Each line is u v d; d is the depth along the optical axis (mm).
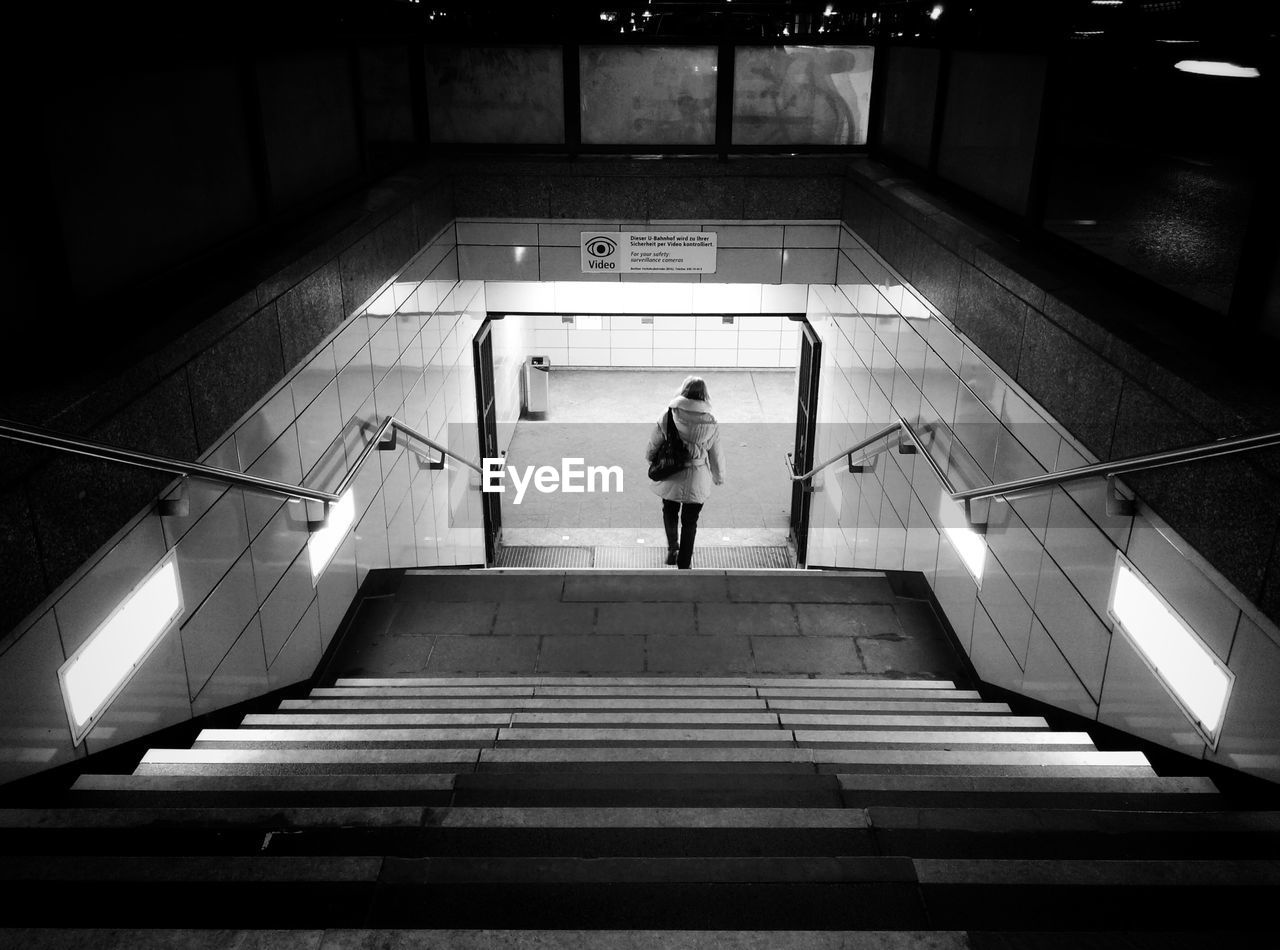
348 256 4758
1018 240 4512
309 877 1928
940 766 3018
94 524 2633
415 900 1889
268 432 3859
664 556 8648
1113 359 3164
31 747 2422
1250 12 2732
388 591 5801
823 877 1971
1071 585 3635
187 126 3592
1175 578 2906
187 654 3314
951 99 5543
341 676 4941
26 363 2697
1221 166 2934
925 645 5258
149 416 2881
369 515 5543
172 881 1910
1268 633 2439
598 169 7203
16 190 2625
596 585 5902
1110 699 3346
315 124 5020
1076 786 2701
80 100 2877
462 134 7238
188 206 3619
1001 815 2330
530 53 7020
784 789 2672
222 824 2240
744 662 5133
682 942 1709
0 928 1686
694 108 7180
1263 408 2514
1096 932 1733
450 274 7293
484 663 5098
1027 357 3881
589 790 2633
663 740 3436
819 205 7316
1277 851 2227
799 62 7035
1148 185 3379
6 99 2553
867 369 6594
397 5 6609
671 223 7371
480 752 3127
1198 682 2805
